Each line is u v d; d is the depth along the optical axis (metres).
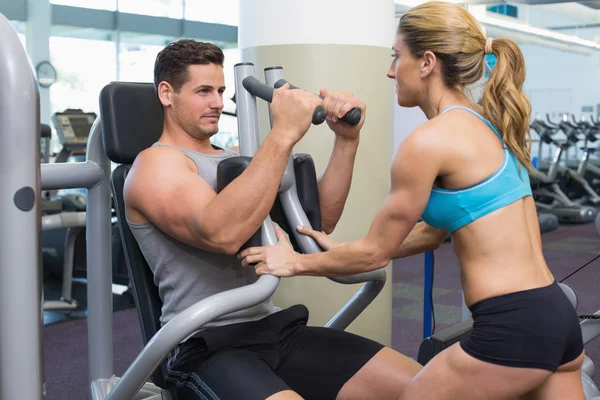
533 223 1.37
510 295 1.27
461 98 1.40
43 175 1.75
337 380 1.63
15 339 1.28
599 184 7.82
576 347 1.34
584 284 3.18
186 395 1.54
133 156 1.72
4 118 1.24
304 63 2.38
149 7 6.52
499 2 4.48
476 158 1.29
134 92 1.74
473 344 1.28
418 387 1.35
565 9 6.34
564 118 7.25
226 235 1.44
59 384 2.78
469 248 1.32
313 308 2.46
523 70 1.37
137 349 3.25
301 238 1.57
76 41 6.21
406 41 1.40
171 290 1.61
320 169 2.42
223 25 6.95
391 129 2.61
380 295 2.60
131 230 1.63
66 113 4.41
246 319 1.60
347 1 2.38
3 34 1.25
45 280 4.68
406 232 1.36
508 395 1.30
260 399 1.38
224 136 6.55
